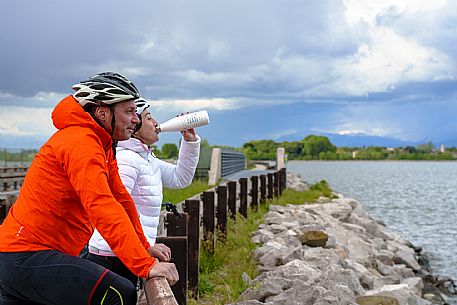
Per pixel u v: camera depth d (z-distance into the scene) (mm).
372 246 14297
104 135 3156
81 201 2975
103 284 3000
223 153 28000
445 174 95750
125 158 4438
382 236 18578
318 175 79438
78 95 3178
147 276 2875
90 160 2965
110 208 2920
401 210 31750
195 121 5035
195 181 24000
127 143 4516
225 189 10688
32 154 27844
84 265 3027
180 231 6805
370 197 41031
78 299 2994
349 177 74562
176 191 17734
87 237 3223
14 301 3131
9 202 6691
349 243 13289
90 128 3109
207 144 29766
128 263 2902
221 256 9320
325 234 12031
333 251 10805
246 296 7344
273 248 9891
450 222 26094
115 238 2891
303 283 7062
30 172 3107
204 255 8977
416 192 46875
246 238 11352
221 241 10258
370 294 8555
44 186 3025
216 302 7219
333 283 7668
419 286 12109
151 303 2662
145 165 4562
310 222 14570
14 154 26734
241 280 8117
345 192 45969
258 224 14188
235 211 12445
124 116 3270
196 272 7438
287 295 6980
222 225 10672
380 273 12797
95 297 2988
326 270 8570
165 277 2883
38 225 3031
